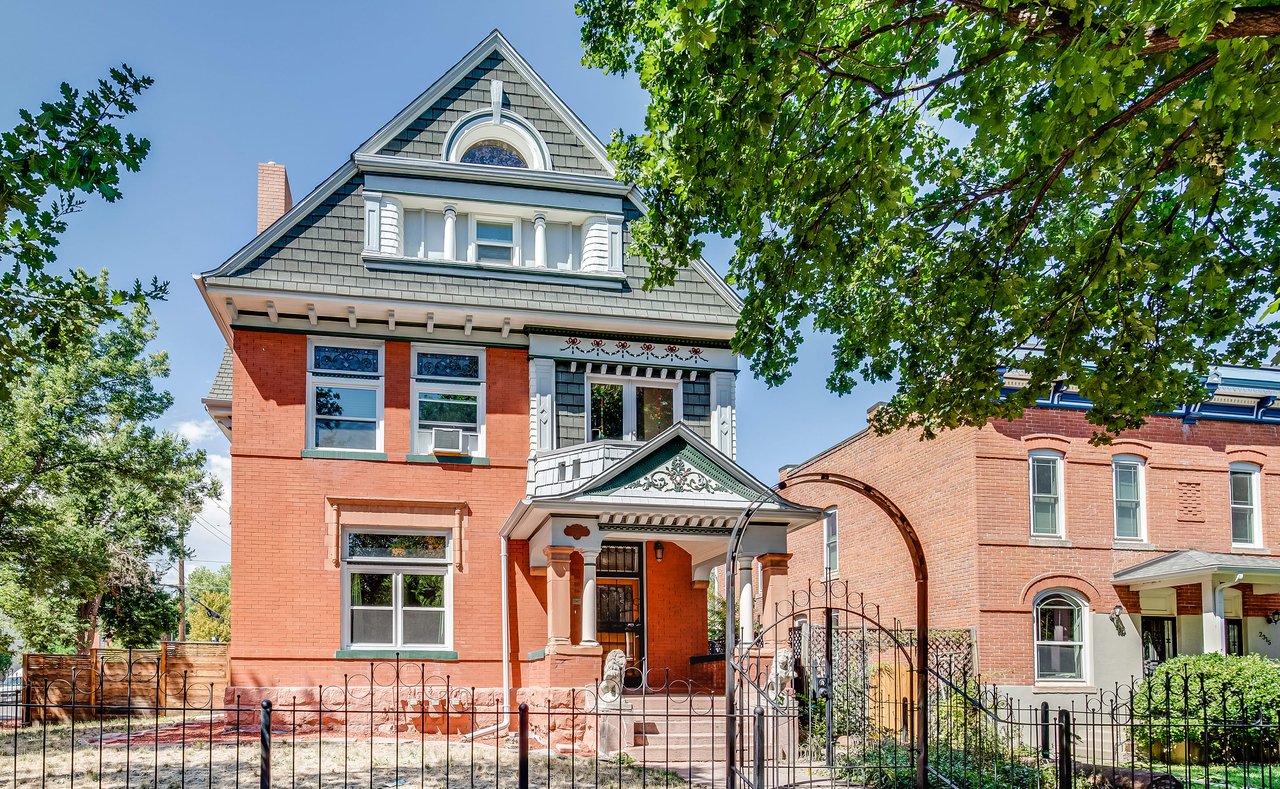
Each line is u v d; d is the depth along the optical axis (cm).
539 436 2050
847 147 1070
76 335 1231
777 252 1230
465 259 2133
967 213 1370
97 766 1323
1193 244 1220
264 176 2470
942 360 1370
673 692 1934
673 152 1184
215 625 6334
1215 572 2102
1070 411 2348
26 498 2686
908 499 2548
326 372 1998
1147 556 2333
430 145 2125
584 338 2112
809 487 3145
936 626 2384
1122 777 1291
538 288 2112
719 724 1692
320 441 1980
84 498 3050
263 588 1888
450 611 1967
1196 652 2333
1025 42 919
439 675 1931
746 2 924
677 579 2133
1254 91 795
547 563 1841
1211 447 2412
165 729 1730
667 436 1789
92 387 2912
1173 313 1316
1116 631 2284
